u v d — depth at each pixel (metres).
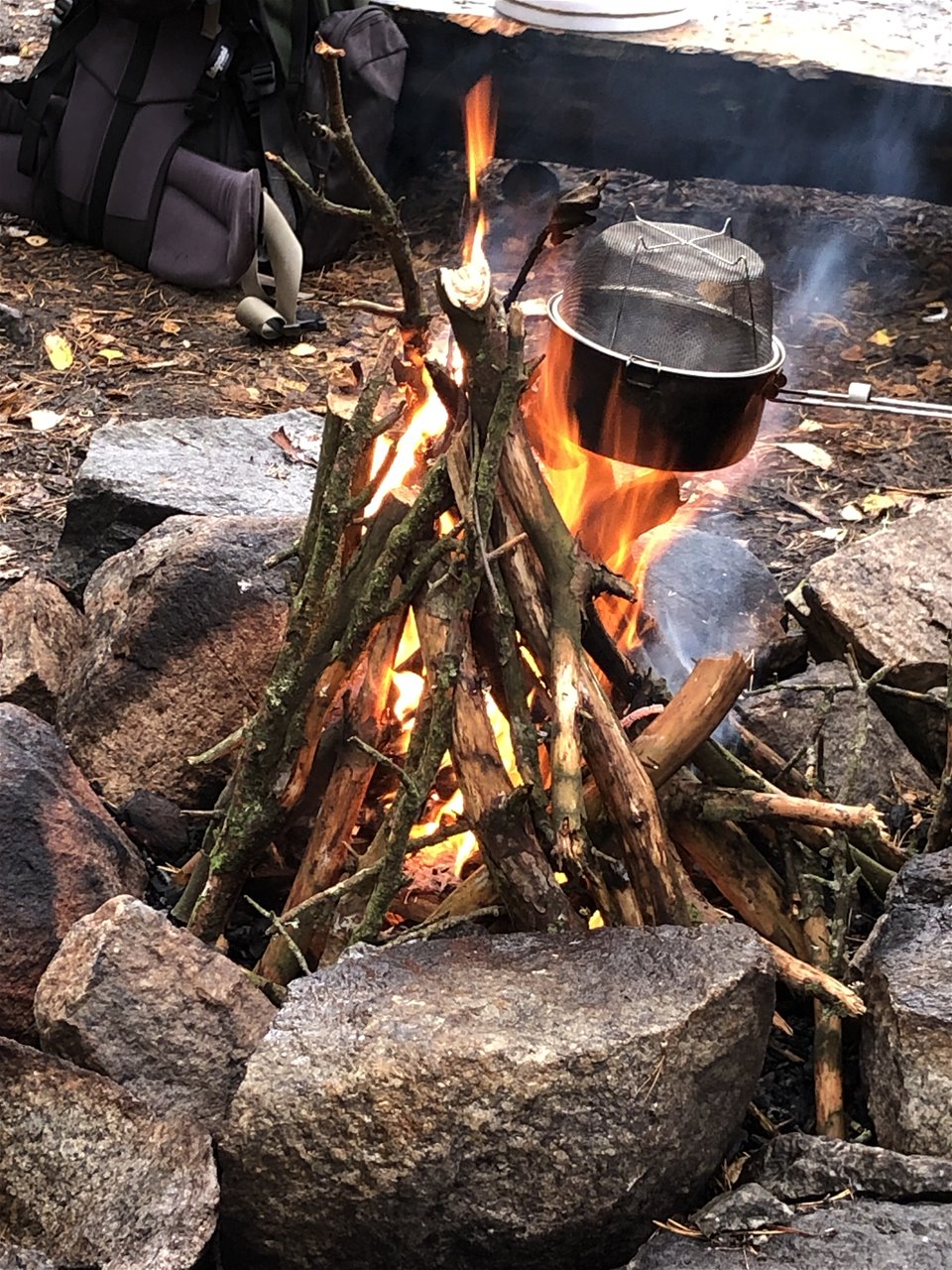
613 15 3.39
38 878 1.64
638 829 1.57
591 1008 1.44
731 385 1.76
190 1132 1.41
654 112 3.46
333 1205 1.40
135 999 1.49
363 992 1.46
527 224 3.85
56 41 3.65
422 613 1.62
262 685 1.89
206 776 1.88
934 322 3.43
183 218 3.51
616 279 1.79
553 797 1.53
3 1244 1.34
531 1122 1.39
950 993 1.50
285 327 3.29
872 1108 1.53
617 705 1.79
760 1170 1.48
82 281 3.56
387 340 1.71
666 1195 1.42
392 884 1.58
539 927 1.56
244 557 1.93
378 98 3.50
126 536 2.34
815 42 3.41
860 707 1.78
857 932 1.77
